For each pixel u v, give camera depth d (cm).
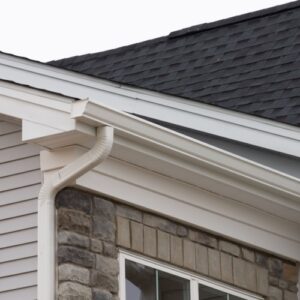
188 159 1817
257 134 2155
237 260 1966
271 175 1923
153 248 1831
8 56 2075
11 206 1755
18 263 1728
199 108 2155
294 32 2520
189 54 2583
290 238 2055
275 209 1997
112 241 1772
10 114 1706
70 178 1694
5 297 1723
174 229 1873
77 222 1728
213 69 2498
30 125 1692
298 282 2061
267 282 2008
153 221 1844
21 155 1767
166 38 2662
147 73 2573
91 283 1722
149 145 1762
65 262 1695
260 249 2008
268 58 2466
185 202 1888
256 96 2348
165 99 2152
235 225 1966
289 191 1956
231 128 2155
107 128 1678
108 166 1773
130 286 1786
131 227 1808
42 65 2106
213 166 1847
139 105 2153
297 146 2134
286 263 2055
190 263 1883
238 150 2184
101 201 1772
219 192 1922
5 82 1714
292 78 2362
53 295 1677
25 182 1753
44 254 1683
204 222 1912
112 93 2156
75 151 1705
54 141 1695
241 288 1959
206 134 2161
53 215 1706
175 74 2531
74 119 1656
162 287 1831
